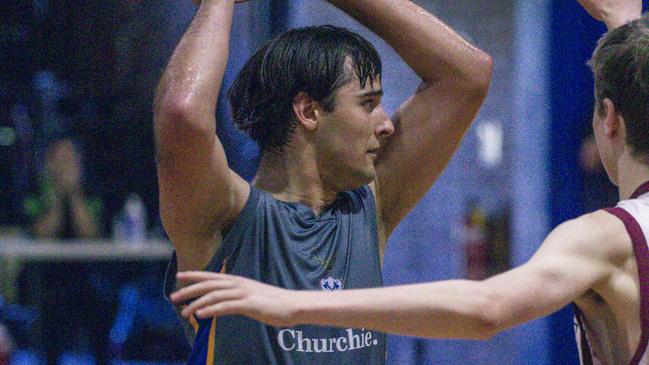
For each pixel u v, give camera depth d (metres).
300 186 6.79
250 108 6.84
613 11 7.38
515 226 18.17
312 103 6.65
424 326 4.95
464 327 4.99
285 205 6.60
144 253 17.58
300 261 6.47
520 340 18.34
